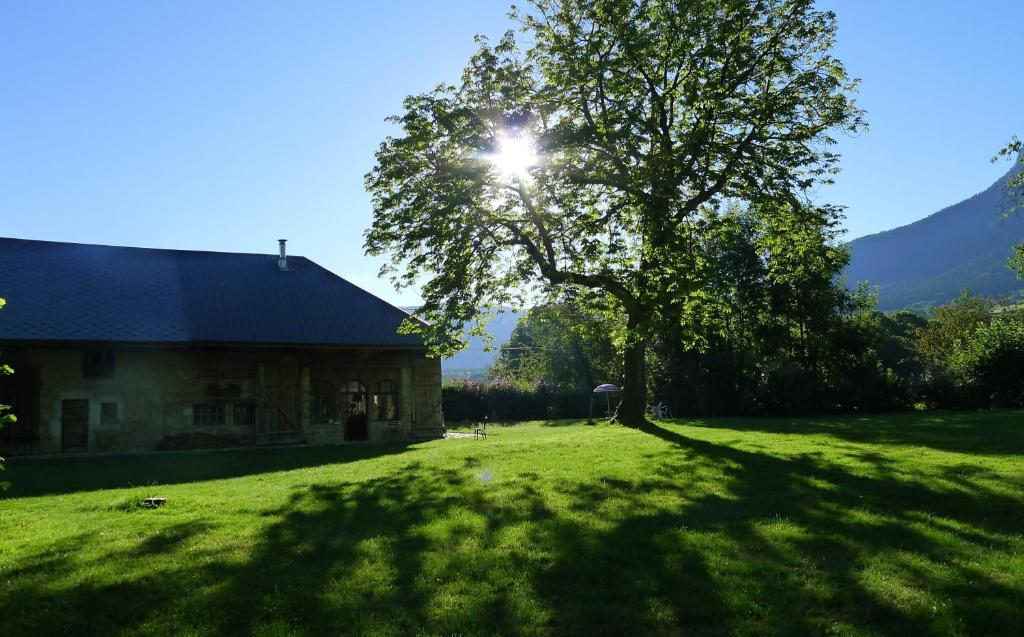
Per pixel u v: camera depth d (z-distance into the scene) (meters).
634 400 23.88
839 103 20.06
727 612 5.75
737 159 18.72
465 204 18.92
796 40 20.42
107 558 7.40
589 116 20.36
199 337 25.58
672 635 5.37
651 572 6.70
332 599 6.09
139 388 25.02
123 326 25.03
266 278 31.08
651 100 20.23
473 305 20.92
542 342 58.69
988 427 20.47
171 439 25.22
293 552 7.57
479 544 7.77
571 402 50.12
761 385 36.97
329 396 28.22
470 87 19.58
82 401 24.23
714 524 8.45
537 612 5.77
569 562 6.99
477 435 29.95
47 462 20.97
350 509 9.93
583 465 13.81
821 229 22.12
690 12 19.33
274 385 27.05
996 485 10.43
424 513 9.45
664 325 20.02
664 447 16.55
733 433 20.73
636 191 17.94
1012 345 35.06
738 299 37.91
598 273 21.42
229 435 26.03
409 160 19.73
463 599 6.06
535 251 21.50
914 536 7.77
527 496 10.58
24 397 23.42
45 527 9.27
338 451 22.45
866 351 39.81
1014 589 6.05
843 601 5.92
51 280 26.47
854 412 36.22
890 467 12.34
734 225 21.72
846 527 8.19
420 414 29.59
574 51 19.25
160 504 10.83
